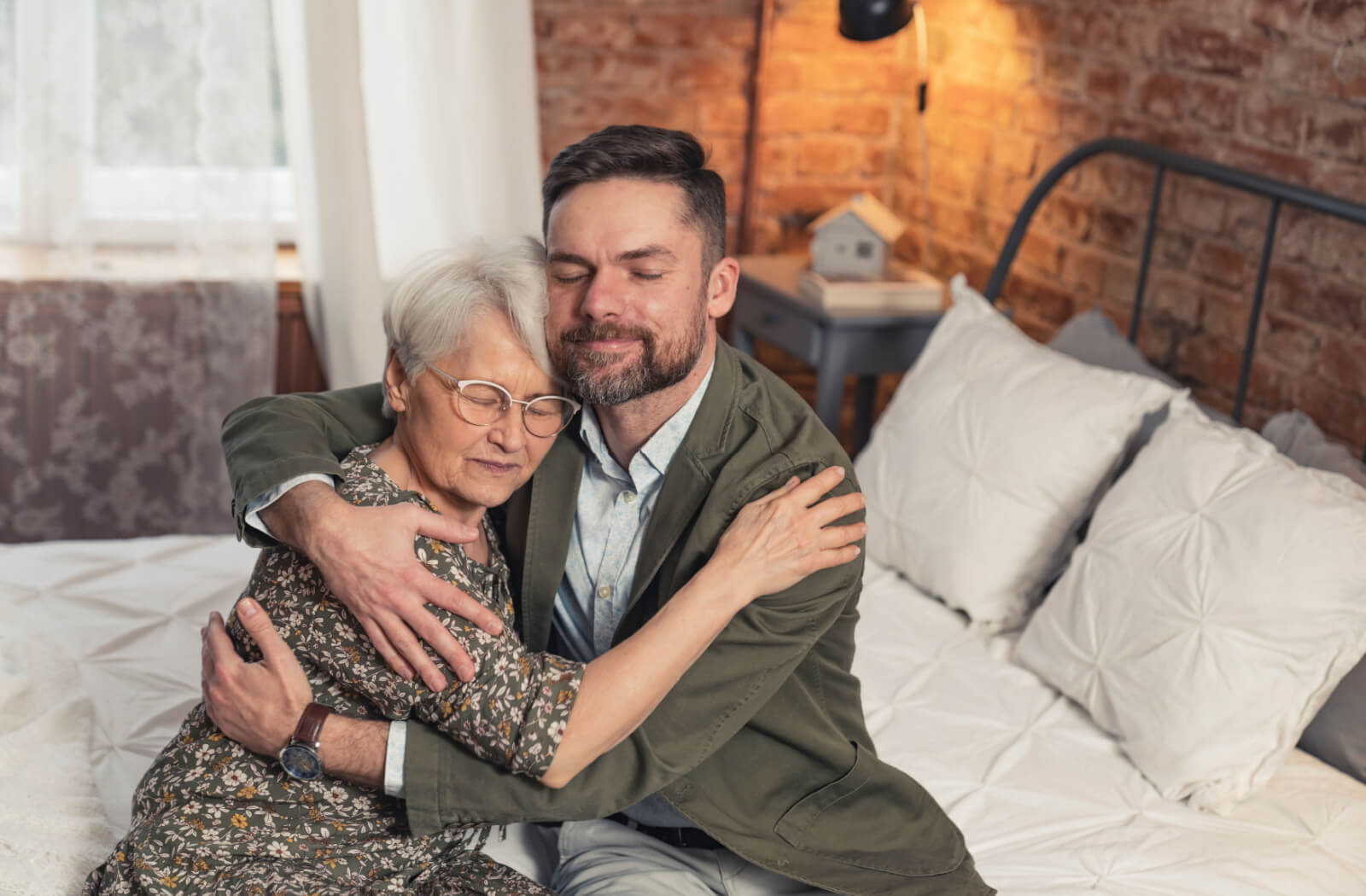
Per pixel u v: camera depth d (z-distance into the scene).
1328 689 1.78
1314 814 1.76
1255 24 2.48
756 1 3.67
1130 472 2.08
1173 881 1.62
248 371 3.20
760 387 1.56
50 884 1.39
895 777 1.55
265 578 1.33
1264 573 1.81
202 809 1.31
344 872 1.35
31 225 3.05
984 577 2.23
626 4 3.59
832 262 3.31
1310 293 2.39
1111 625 1.95
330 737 1.28
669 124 3.73
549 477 1.56
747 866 1.56
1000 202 3.40
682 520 1.49
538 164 3.33
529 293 1.34
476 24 3.21
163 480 3.26
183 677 1.90
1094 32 2.98
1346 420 2.31
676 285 1.40
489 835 1.68
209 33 3.02
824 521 1.41
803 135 3.82
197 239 3.12
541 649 1.58
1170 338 2.78
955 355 2.46
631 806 1.44
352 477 1.39
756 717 1.50
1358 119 2.26
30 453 3.17
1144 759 1.85
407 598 1.24
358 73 3.02
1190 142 2.68
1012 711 1.99
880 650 2.15
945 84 3.65
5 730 1.67
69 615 2.02
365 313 3.15
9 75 2.99
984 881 1.57
